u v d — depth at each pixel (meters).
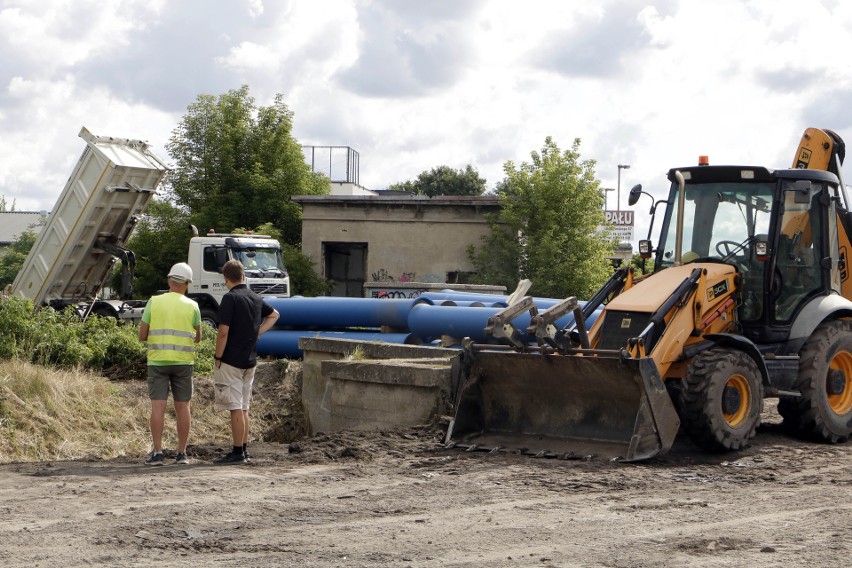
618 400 9.70
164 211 35.09
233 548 6.04
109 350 16.14
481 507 7.32
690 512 7.12
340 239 35.16
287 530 6.52
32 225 74.56
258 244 24.69
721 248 10.98
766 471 8.95
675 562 5.68
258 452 10.41
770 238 10.71
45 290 22.52
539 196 33.12
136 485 8.16
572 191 33.31
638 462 9.23
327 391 12.41
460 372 10.66
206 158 36.38
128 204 22.27
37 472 8.93
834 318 11.34
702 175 11.12
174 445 13.05
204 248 24.22
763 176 10.79
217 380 9.58
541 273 32.47
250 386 9.78
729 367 9.63
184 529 6.52
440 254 34.44
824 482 8.38
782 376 10.52
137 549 5.99
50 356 15.27
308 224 35.38
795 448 10.29
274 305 18.70
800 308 10.90
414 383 11.24
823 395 10.66
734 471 8.94
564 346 9.82
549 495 7.80
